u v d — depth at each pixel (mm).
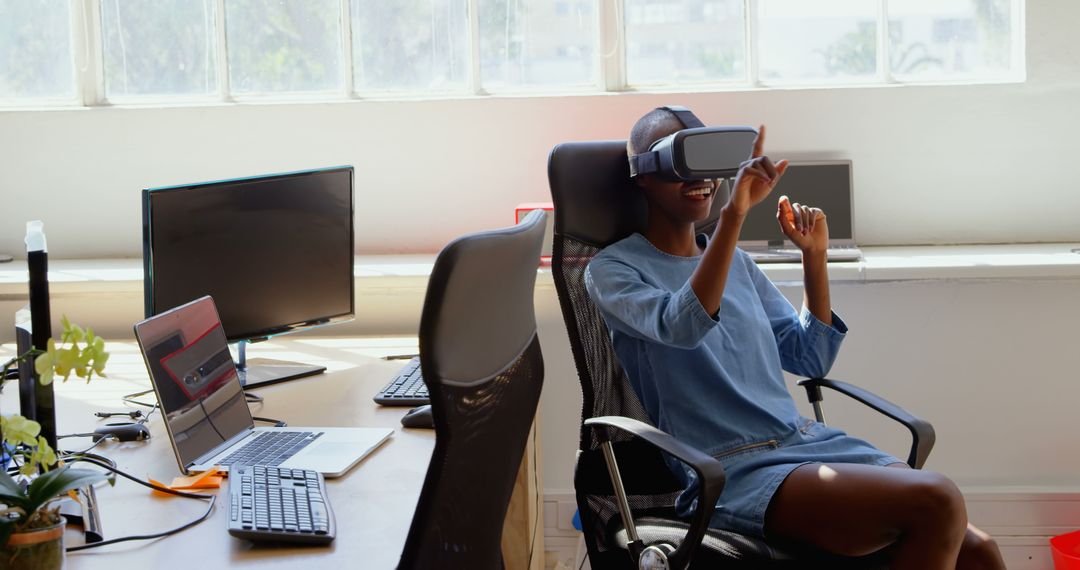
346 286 2412
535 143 3291
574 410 2898
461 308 1173
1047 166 3199
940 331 2879
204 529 1319
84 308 3004
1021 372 2875
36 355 1438
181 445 1566
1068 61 3158
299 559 1213
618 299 1963
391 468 1580
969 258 2912
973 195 3230
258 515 1302
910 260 2916
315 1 3348
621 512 1816
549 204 2992
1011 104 3184
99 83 3387
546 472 2930
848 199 3141
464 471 1231
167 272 2041
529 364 1459
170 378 1594
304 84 3387
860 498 1679
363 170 3338
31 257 1453
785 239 3088
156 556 1226
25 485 1120
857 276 2832
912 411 2910
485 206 3328
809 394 2219
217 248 2129
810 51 3301
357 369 2350
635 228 2152
